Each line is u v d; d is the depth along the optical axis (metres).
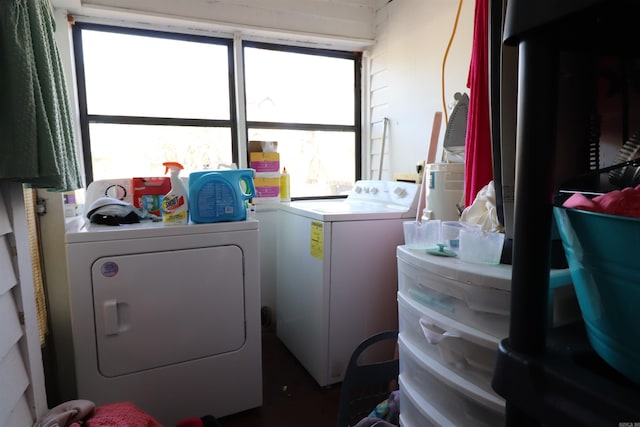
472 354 0.82
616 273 0.38
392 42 2.69
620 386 0.39
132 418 1.19
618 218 0.36
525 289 0.46
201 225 1.62
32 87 0.90
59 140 1.00
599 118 0.70
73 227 1.59
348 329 1.93
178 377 1.61
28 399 1.11
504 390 0.48
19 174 0.88
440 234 1.13
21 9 0.90
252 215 1.90
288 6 2.62
